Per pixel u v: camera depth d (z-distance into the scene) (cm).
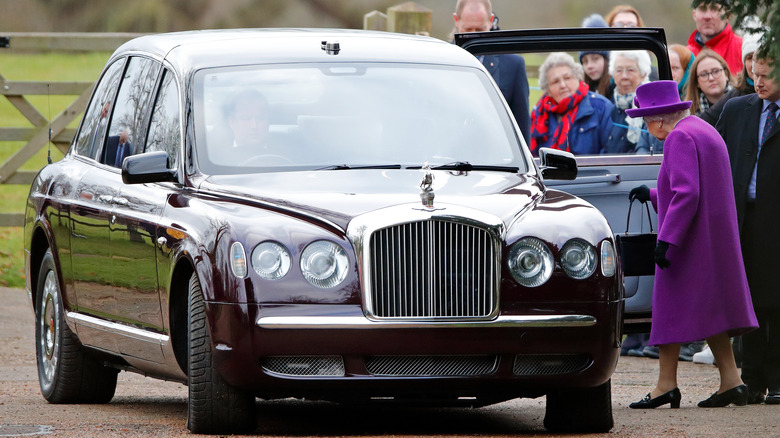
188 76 3123
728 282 3309
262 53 3216
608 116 4319
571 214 2775
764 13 2652
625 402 3497
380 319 2612
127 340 3086
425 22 5912
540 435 2822
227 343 2638
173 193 2941
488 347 2650
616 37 3872
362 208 2683
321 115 3072
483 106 3197
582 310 2702
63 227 3422
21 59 10906
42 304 3606
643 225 3622
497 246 2667
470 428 2962
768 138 3516
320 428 2912
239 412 2714
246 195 2792
